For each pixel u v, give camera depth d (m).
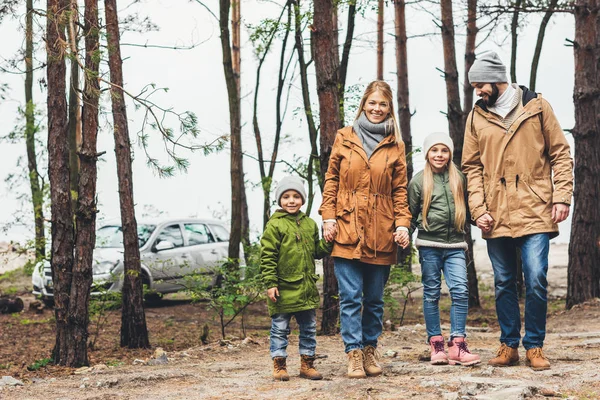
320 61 9.71
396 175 5.87
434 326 6.12
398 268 10.95
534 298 5.65
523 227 5.64
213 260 15.80
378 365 5.94
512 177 5.71
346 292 5.76
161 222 15.70
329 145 9.70
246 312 14.02
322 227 5.89
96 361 8.60
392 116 5.93
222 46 13.18
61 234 7.95
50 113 7.85
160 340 10.55
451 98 13.68
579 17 11.86
